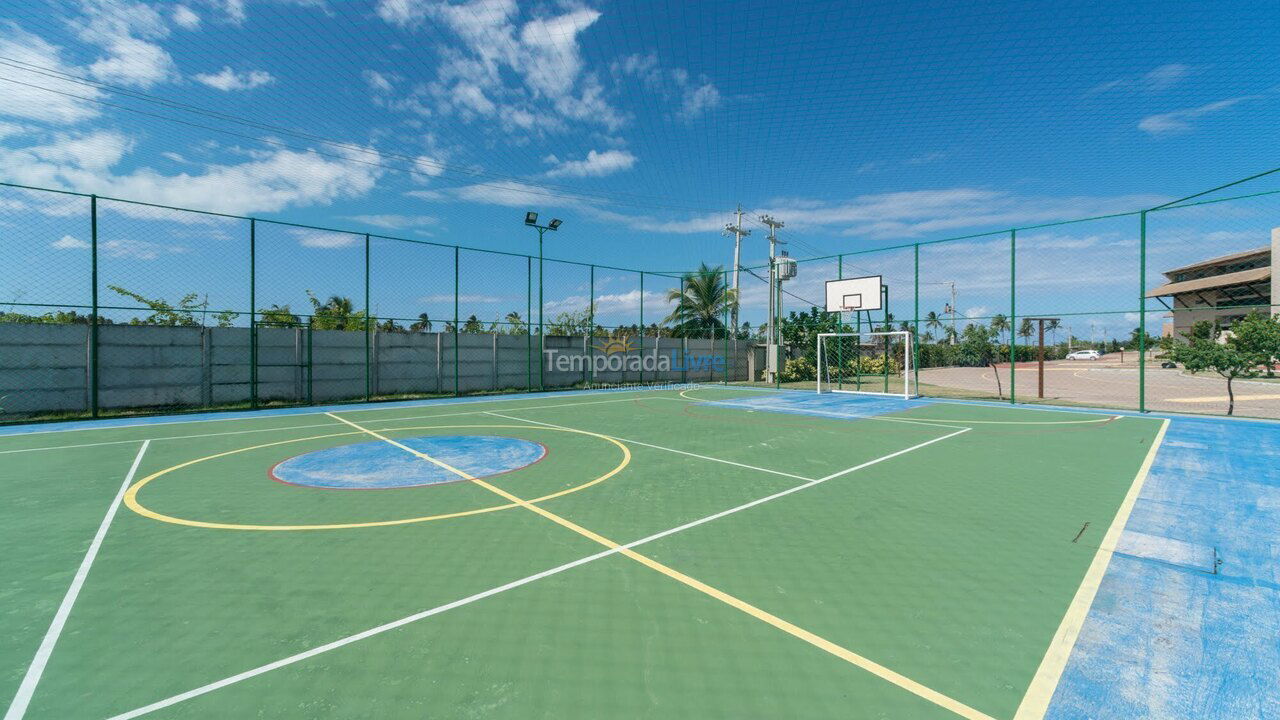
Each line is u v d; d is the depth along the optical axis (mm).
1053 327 16578
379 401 16109
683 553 4043
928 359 36844
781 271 23578
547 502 5395
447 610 3158
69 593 3369
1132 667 2557
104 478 6363
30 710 2273
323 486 6004
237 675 2523
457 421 11711
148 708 2293
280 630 2930
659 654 2697
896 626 2957
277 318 14898
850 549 4109
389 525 4680
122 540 4305
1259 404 14695
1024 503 5328
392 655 2689
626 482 6219
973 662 2609
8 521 4773
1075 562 3830
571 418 12250
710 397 17969
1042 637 2836
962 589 3412
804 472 6730
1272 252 38500
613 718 2221
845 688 2408
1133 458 7457
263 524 4695
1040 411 13391
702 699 2344
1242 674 2498
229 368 14141
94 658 2660
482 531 4531
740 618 3055
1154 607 3156
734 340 27562
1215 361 11992
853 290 19094
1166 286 51688
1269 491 5680
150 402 13086
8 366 11531
